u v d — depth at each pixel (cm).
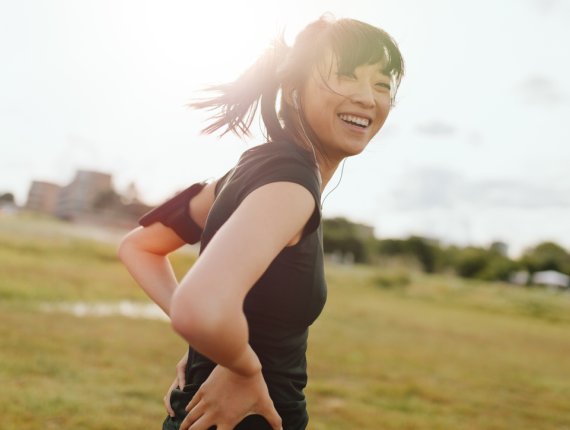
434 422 502
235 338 82
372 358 840
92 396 446
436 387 673
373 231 6347
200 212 129
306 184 94
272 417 97
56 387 462
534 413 591
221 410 96
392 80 113
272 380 103
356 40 108
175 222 130
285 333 104
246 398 96
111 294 1250
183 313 80
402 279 2980
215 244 84
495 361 970
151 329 842
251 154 105
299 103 112
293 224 90
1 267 1412
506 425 527
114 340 716
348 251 5959
